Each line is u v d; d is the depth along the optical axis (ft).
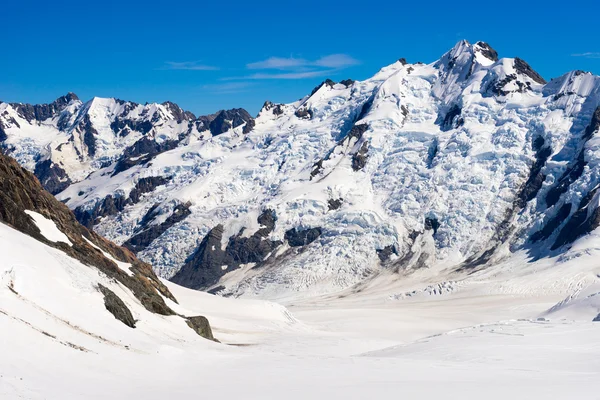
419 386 139.64
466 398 124.88
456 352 208.85
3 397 111.45
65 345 150.82
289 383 147.13
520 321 284.00
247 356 202.59
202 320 279.90
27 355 136.36
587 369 169.17
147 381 146.72
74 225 303.27
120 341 175.22
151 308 256.32
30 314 157.28
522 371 165.07
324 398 127.85
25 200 260.83
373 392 132.98
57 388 124.98
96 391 129.70
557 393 127.54
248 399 127.85
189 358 185.57
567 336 224.74
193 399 127.85
